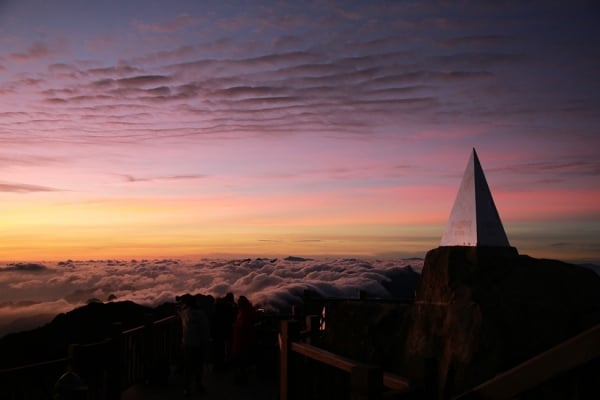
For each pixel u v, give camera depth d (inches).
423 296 217.6
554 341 170.1
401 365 207.9
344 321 243.8
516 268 202.1
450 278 204.7
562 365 96.6
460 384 167.5
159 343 410.9
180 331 479.2
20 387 203.5
